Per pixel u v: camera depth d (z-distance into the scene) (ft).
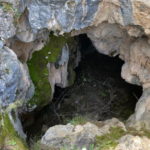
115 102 21.61
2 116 13.10
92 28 16.10
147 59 16.33
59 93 21.33
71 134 13.41
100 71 23.47
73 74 21.03
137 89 21.85
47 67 17.66
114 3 13.65
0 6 13.15
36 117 18.88
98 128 13.79
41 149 13.16
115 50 17.62
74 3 13.42
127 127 14.34
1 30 13.34
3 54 13.46
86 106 21.29
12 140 12.71
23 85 14.62
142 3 12.87
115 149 12.36
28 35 14.65
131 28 14.70
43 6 13.53
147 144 12.57
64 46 18.49
